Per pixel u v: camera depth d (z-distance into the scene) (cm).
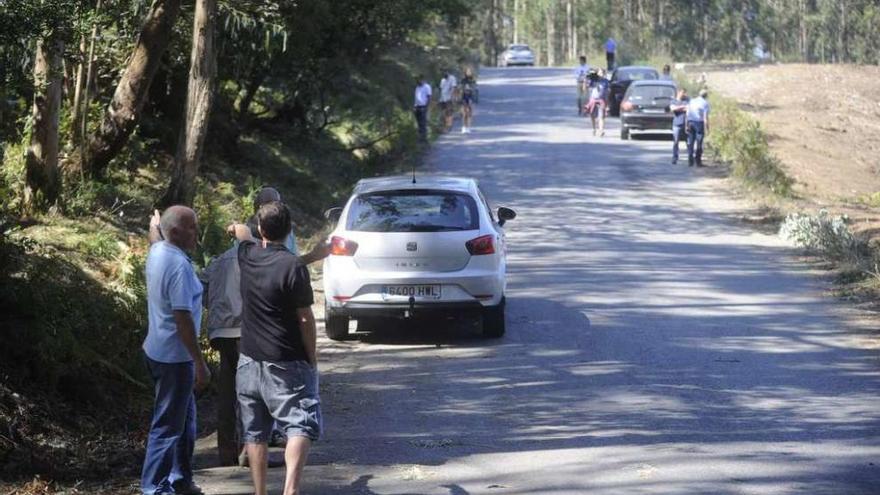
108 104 3812
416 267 2522
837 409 1983
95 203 3322
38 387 1856
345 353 2516
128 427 1906
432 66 10444
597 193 5400
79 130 3569
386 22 5603
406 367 2369
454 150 6912
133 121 3506
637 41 19275
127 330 2266
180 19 3903
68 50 2983
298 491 1355
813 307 3022
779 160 6481
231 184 4238
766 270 3612
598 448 1725
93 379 1962
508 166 6259
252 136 5281
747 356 2445
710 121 7512
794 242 4147
